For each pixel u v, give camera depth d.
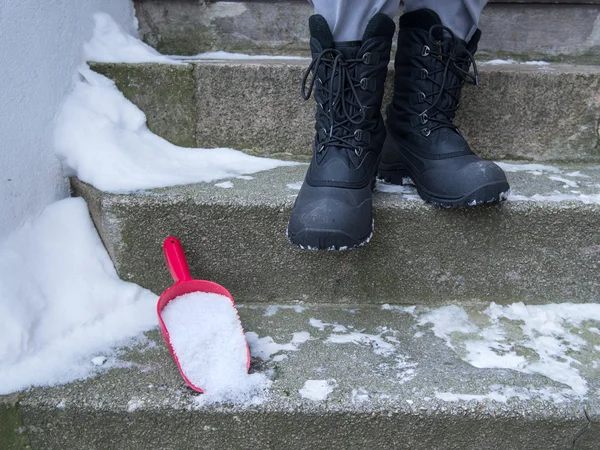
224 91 1.22
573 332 0.96
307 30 1.47
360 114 0.93
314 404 0.76
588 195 1.02
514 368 0.84
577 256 1.01
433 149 0.98
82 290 0.96
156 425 0.77
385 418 0.76
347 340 0.91
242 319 0.98
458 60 0.98
